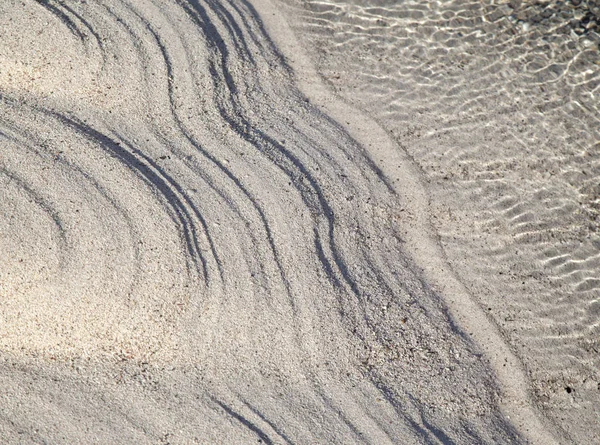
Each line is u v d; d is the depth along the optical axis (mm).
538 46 5613
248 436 3857
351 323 4230
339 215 4699
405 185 4891
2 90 5105
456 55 5586
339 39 5691
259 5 5879
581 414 4023
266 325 4164
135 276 4227
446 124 5191
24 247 4277
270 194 4707
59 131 4867
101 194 4551
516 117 5227
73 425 3891
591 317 4348
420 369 4145
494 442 3920
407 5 5906
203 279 4273
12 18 5375
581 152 5039
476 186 4887
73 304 4156
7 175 4590
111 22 5445
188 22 5559
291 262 4414
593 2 5816
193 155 4852
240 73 5367
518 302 4414
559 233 4676
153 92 5125
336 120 5199
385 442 3861
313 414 3941
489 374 4168
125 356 4129
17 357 4137
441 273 4531
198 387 4027
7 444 3826
